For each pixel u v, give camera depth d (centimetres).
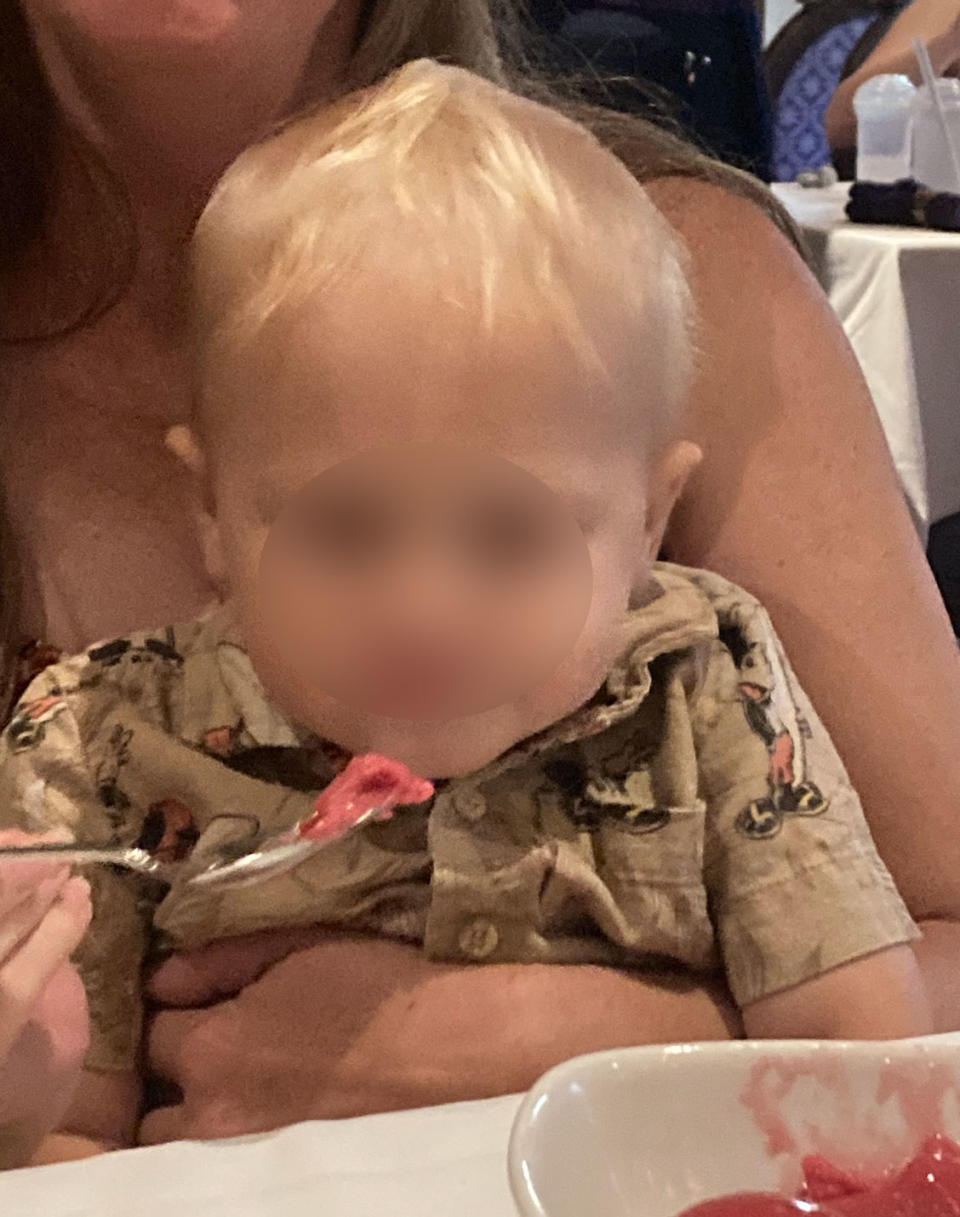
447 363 52
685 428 74
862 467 85
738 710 67
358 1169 44
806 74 376
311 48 76
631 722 67
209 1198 43
